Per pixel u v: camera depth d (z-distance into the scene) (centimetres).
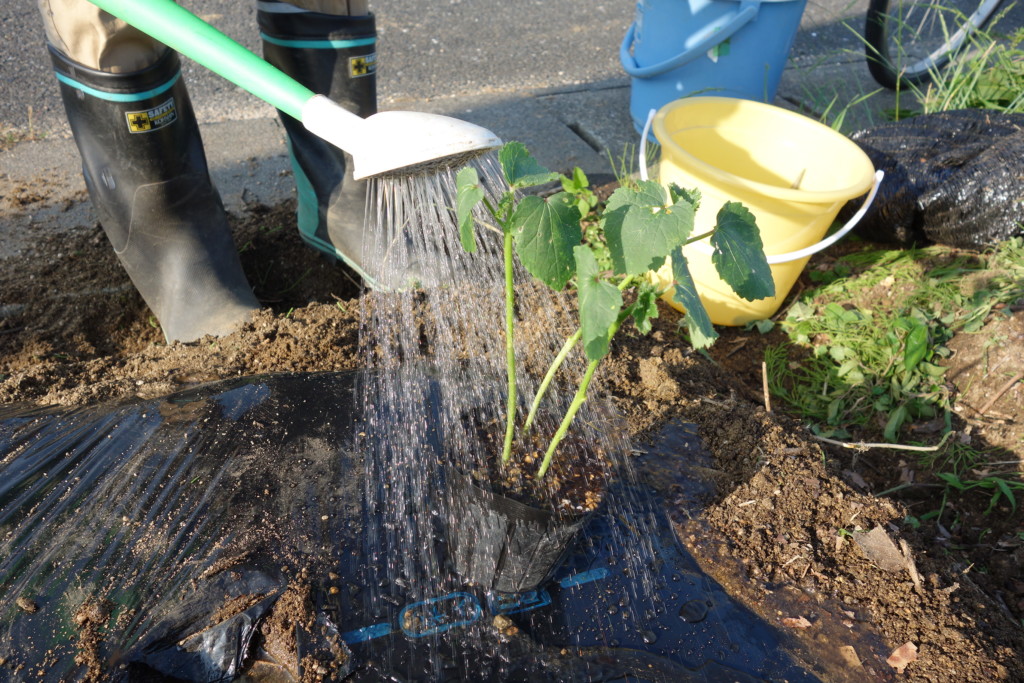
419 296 194
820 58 396
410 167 120
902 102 354
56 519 122
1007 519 170
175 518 124
